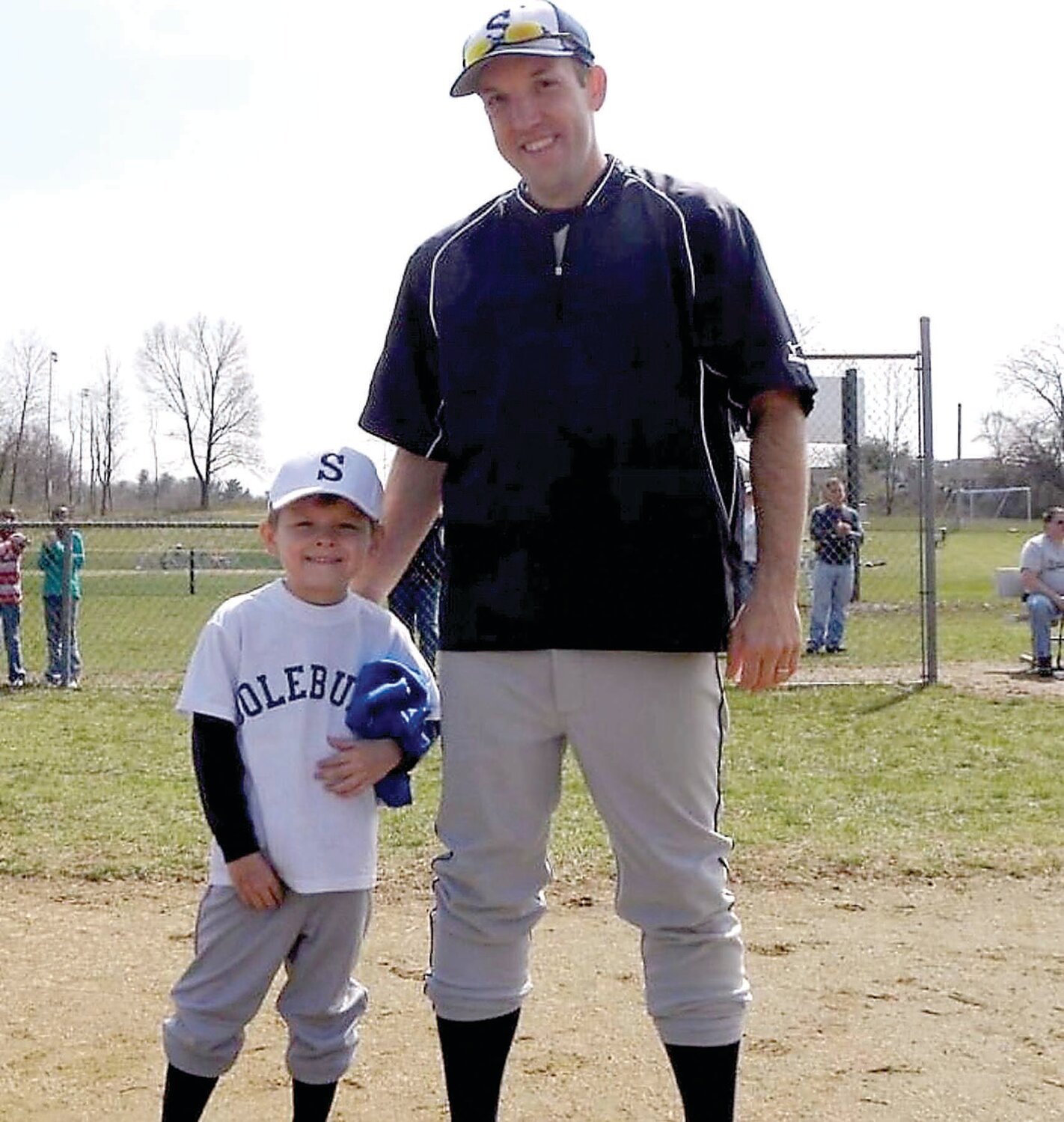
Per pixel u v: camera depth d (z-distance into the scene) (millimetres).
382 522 2873
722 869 2639
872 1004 3910
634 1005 3893
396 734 2701
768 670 2537
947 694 10516
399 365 2855
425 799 6758
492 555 2580
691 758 2566
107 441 58688
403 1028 3711
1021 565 12164
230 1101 3229
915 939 4559
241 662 2691
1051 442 57875
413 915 4820
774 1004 3902
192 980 2713
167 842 5867
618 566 2506
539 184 2559
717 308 2525
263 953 2686
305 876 2645
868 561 23609
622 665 2531
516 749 2602
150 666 13211
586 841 5801
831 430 13812
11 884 5246
